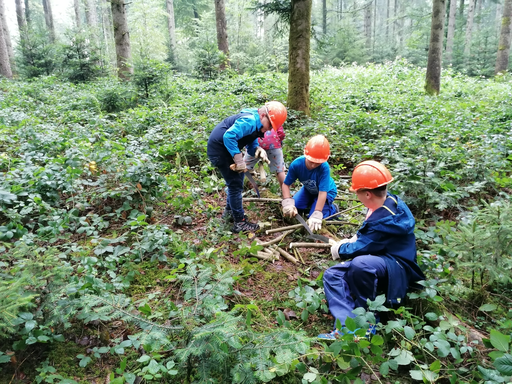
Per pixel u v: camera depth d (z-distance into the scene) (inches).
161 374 82.9
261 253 137.9
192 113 285.6
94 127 255.9
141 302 109.1
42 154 190.1
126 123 267.0
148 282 119.5
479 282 118.9
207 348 77.7
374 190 103.5
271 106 139.1
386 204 105.7
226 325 76.4
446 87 526.9
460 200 171.3
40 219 139.0
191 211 166.7
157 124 272.7
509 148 215.9
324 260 135.3
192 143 218.5
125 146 211.9
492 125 273.6
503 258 99.7
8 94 381.4
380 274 99.9
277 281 124.1
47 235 133.0
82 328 97.9
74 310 88.5
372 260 100.0
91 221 152.1
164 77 358.9
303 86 296.5
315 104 342.3
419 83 530.6
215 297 95.6
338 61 915.4
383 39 1305.4
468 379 82.2
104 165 175.0
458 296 112.3
